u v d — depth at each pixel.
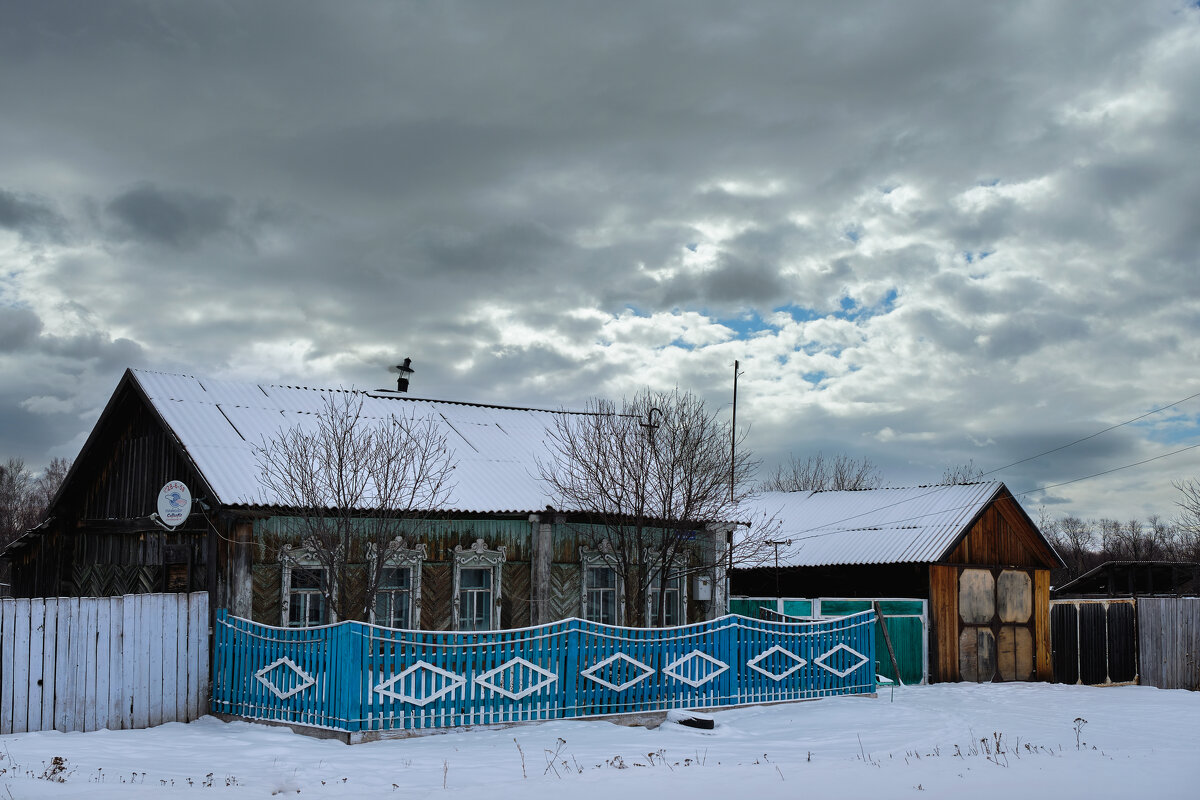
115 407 19.83
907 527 26.36
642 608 19.48
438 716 13.95
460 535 19.33
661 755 12.48
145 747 12.55
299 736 13.70
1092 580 30.48
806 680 18.55
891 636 23.94
